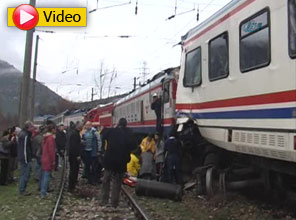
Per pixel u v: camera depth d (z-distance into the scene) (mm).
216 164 10602
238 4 8312
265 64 7246
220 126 8969
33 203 10570
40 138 14062
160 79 17078
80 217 8961
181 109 11266
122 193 11930
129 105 24719
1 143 13602
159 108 15953
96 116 39031
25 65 16969
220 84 8984
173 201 10648
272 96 7031
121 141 10008
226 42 8773
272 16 7094
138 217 8859
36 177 14602
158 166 13594
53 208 9758
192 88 10578
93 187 13383
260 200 9578
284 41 6738
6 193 12109
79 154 12570
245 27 7988
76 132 12648
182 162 12570
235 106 8312
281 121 6773
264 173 8695
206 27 9898
